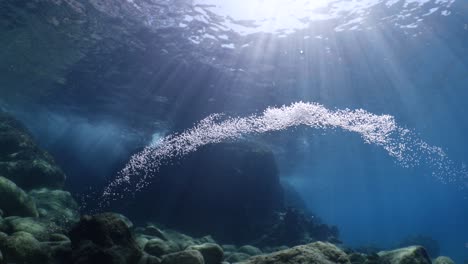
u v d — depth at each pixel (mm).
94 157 34969
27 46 16672
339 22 14328
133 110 22734
